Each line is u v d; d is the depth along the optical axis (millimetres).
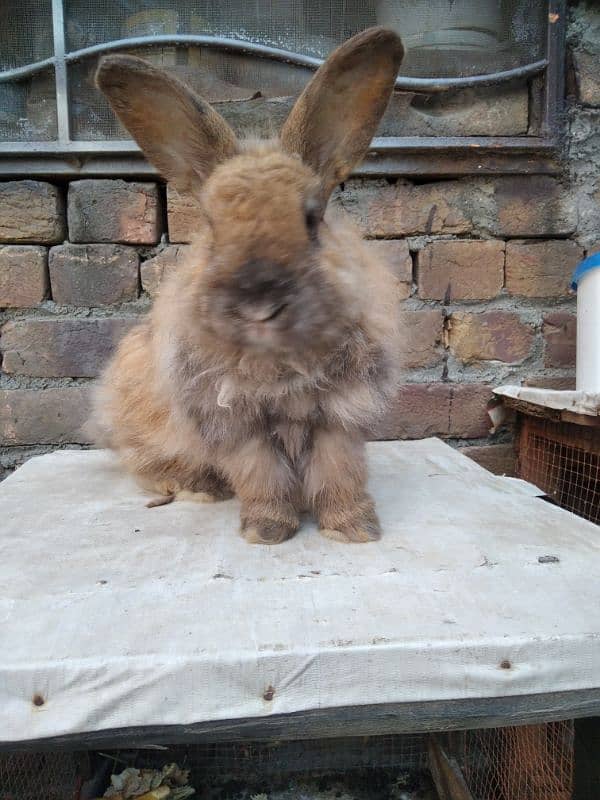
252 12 699
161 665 290
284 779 601
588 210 734
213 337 382
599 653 308
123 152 684
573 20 708
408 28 702
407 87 689
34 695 289
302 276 358
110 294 727
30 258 715
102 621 322
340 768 608
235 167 409
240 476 466
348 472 460
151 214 712
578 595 348
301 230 373
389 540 436
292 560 404
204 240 425
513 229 734
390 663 299
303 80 713
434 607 335
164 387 481
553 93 695
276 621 321
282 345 365
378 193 727
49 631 312
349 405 439
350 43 420
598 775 365
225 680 293
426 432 757
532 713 311
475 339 746
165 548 429
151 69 429
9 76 684
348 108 450
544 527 458
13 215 705
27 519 494
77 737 291
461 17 699
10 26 688
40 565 396
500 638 305
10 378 736
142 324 624
